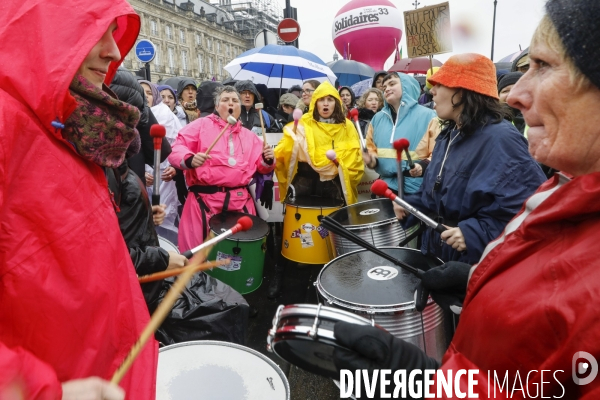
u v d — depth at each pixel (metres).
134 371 1.04
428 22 2.61
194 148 3.11
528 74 0.69
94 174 0.98
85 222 0.88
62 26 0.82
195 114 5.67
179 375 1.44
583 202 0.58
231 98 3.13
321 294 1.78
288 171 3.53
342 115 3.56
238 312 2.12
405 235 2.74
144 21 46.66
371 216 2.82
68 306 0.83
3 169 0.72
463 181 1.78
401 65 7.85
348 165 3.48
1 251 0.77
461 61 1.73
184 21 53.00
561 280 0.58
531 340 0.60
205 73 57.50
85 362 0.88
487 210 1.68
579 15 0.57
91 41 0.82
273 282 3.41
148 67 7.82
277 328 1.06
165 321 2.02
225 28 61.66
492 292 0.70
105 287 0.92
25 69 0.80
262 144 3.34
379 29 9.61
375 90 4.98
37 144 0.81
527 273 0.65
